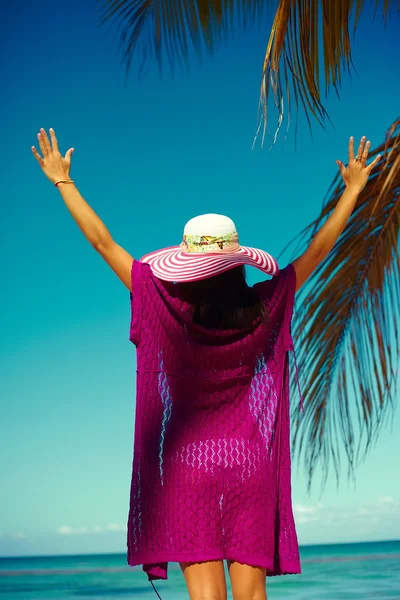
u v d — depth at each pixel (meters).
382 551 53.56
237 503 2.09
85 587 37.06
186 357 2.16
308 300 4.73
